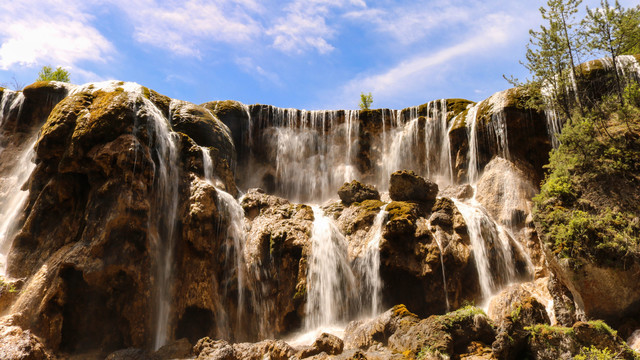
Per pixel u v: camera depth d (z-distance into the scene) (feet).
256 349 35.42
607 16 48.24
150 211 45.34
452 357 29.91
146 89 62.28
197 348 37.01
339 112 76.84
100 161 44.39
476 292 45.98
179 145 53.93
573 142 39.91
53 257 43.06
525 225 51.67
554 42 51.88
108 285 41.24
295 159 75.20
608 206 34.65
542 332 29.35
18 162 59.88
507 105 59.52
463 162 65.21
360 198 57.52
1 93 65.51
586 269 31.55
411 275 46.62
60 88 64.18
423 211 52.90
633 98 41.50
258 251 49.57
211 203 49.03
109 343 41.14
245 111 74.64
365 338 36.22
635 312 30.86
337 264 49.08
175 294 45.68
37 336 37.45
